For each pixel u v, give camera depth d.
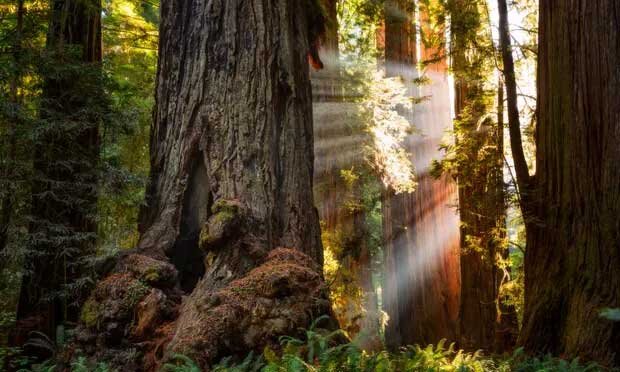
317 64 9.24
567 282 8.15
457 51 12.94
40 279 8.21
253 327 5.71
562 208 8.51
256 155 7.13
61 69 7.98
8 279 8.52
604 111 8.07
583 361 7.29
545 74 9.17
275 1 7.67
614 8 8.21
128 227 9.29
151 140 7.78
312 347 5.26
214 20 7.48
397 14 15.75
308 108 8.02
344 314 14.23
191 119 7.36
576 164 8.34
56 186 7.79
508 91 9.96
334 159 15.70
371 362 5.37
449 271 17.83
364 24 16.58
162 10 7.84
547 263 8.59
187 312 6.01
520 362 7.55
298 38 8.05
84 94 8.38
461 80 13.98
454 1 12.62
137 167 11.32
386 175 15.96
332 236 15.13
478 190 14.23
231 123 7.22
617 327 7.27
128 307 6.00
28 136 7.50
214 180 7.09
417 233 17.86
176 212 7.17
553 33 8.98
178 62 7.55
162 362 5.57
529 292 8.82
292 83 7.60
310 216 7.46
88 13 9.38
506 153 13.93
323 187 15.77
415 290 17.73
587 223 8.09
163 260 6.75
